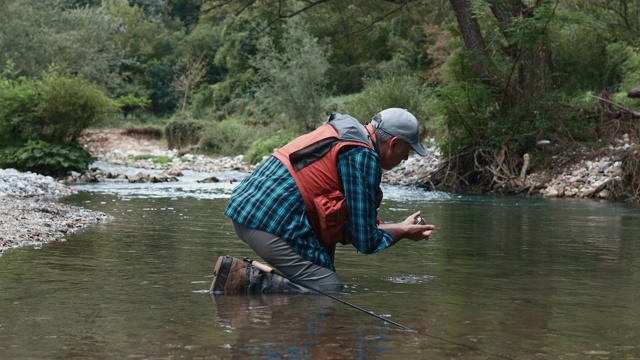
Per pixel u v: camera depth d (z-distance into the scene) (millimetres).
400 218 8742
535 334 2980
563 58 19828
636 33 19281
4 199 8641
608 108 15445
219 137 30938
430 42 30984
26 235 6074
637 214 9508
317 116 28484
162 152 32250
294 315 3295
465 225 7941
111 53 41312
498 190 14594
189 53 48594
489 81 16016
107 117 20812
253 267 3889
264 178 4012
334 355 2621
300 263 3932
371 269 4746
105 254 5246
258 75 40250
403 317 3271
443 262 5082
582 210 10211
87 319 3195
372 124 4090
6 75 33062
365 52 37094
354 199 3881
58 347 2729
